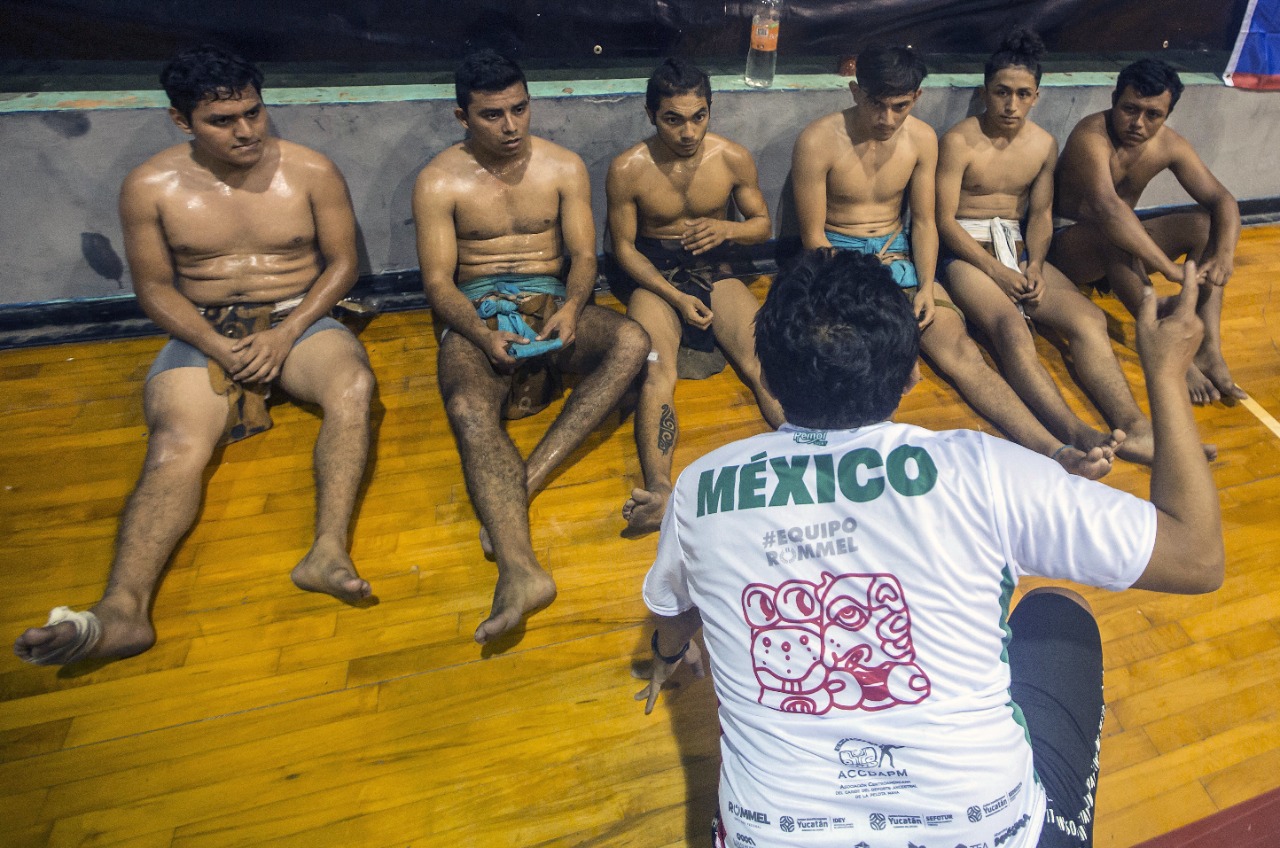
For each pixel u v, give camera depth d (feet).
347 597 6.86
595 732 6.37
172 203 7.95
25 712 6.28
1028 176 10.23
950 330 9.59
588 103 10.00
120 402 9.13
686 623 5.24
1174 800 6.00
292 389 8.55
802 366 3.78
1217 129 12.39
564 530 7.97
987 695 3.72
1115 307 11.39
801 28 11.03
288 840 5.66
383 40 9.97
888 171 9.75
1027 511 3.58
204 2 9.26
